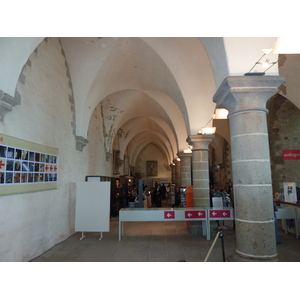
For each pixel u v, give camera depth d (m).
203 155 7.73
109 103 11.46
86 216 6.71
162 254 5.30
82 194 6.79
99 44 6.82
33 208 4.92
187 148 11.01
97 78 7.76
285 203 7.21
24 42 3.89
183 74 7.20
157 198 14.46
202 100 7.50
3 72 3.77
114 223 9.61
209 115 7.61
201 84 7.30
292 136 9.20
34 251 4.95
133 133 17.41
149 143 25.55
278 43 3.22
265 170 3.39
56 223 6.09
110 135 12.18
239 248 3.39
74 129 7.52
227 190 13.59
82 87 7.55
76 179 7.68
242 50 3.57
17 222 4.33
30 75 4.88
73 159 7.42
